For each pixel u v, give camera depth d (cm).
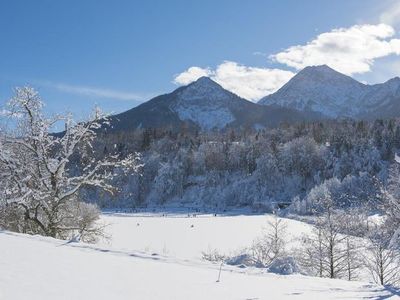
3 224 2602
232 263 1870
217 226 8731
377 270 2759
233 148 17288
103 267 1283
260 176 15350
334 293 1244
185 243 6450
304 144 15762
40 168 2720
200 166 17188
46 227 2705
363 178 9388
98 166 2762
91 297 920
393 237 1603
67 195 2672
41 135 2606
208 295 1065
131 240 6612
